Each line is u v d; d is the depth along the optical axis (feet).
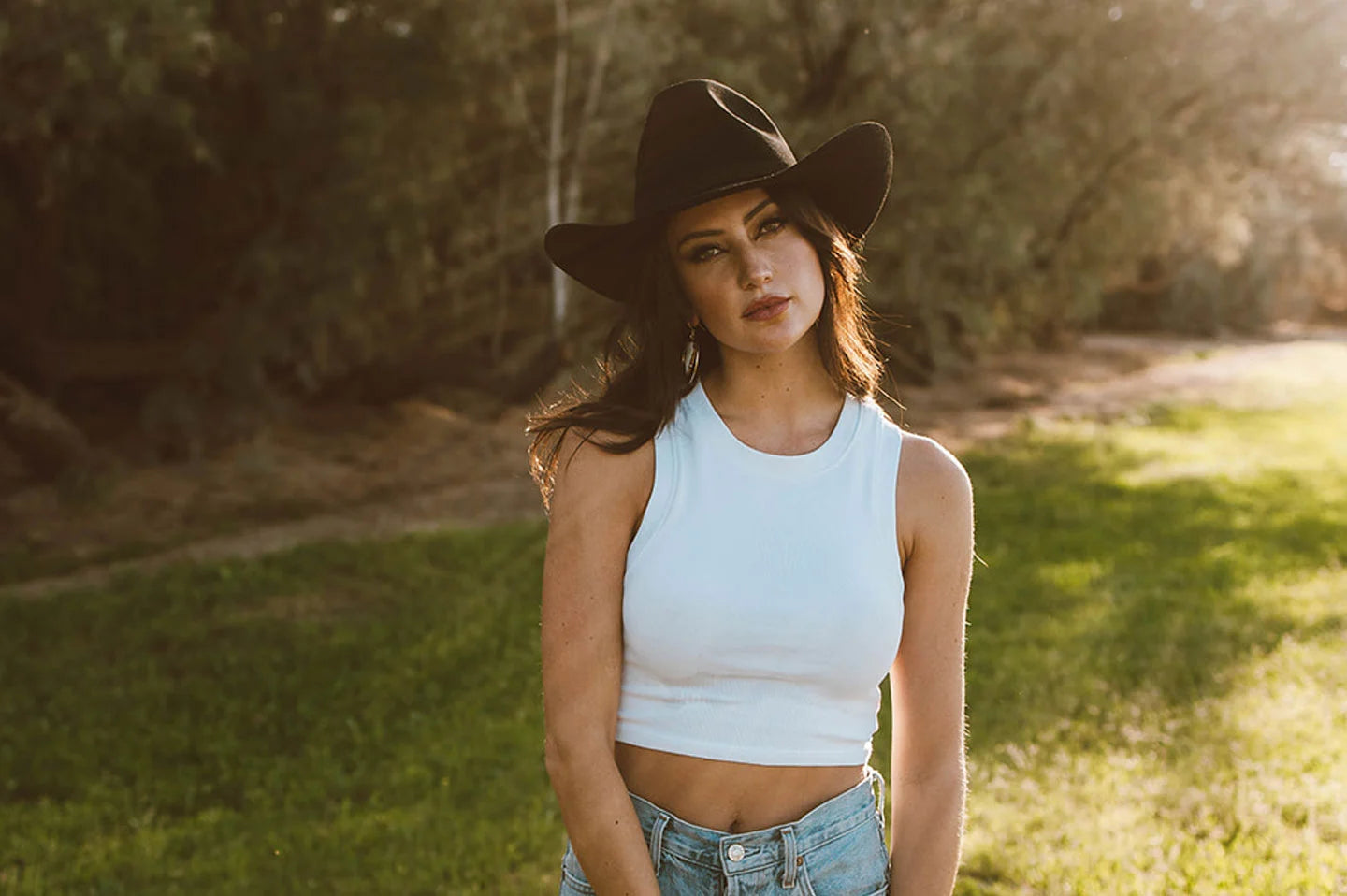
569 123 51.57
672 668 5.15
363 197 44.60
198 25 33.19
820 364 5.54
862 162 5.41
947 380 74.13
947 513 5.41
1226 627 23.04
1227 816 14.24
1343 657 20.85
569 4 48.19
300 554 30.63
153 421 44.80
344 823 15.47
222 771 17.98
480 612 25.62
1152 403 70.59
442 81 45.83
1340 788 14.90
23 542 34.83
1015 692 19.39
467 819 15.47
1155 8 61.46
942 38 53.42
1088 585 27.04
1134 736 17.07
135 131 42.04
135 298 50.62
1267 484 41.45
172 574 29.14
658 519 5.20
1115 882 12.62
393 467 45.39
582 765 5.13
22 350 46.42
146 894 13.71
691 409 5.38
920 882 5.37
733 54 53.26
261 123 44.96
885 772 16.19
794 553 5.16
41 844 15.19
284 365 50.19
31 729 19.65
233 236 48.24
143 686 21.54
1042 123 62.44
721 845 5.18
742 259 5.29
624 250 5.60
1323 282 138.72
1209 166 72.79
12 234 45.34
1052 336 100.12
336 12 45.65
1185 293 122.52
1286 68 64.49
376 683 21.30
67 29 31.19
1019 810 14.65
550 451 5.56
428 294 52.37
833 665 5.17
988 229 57.21
